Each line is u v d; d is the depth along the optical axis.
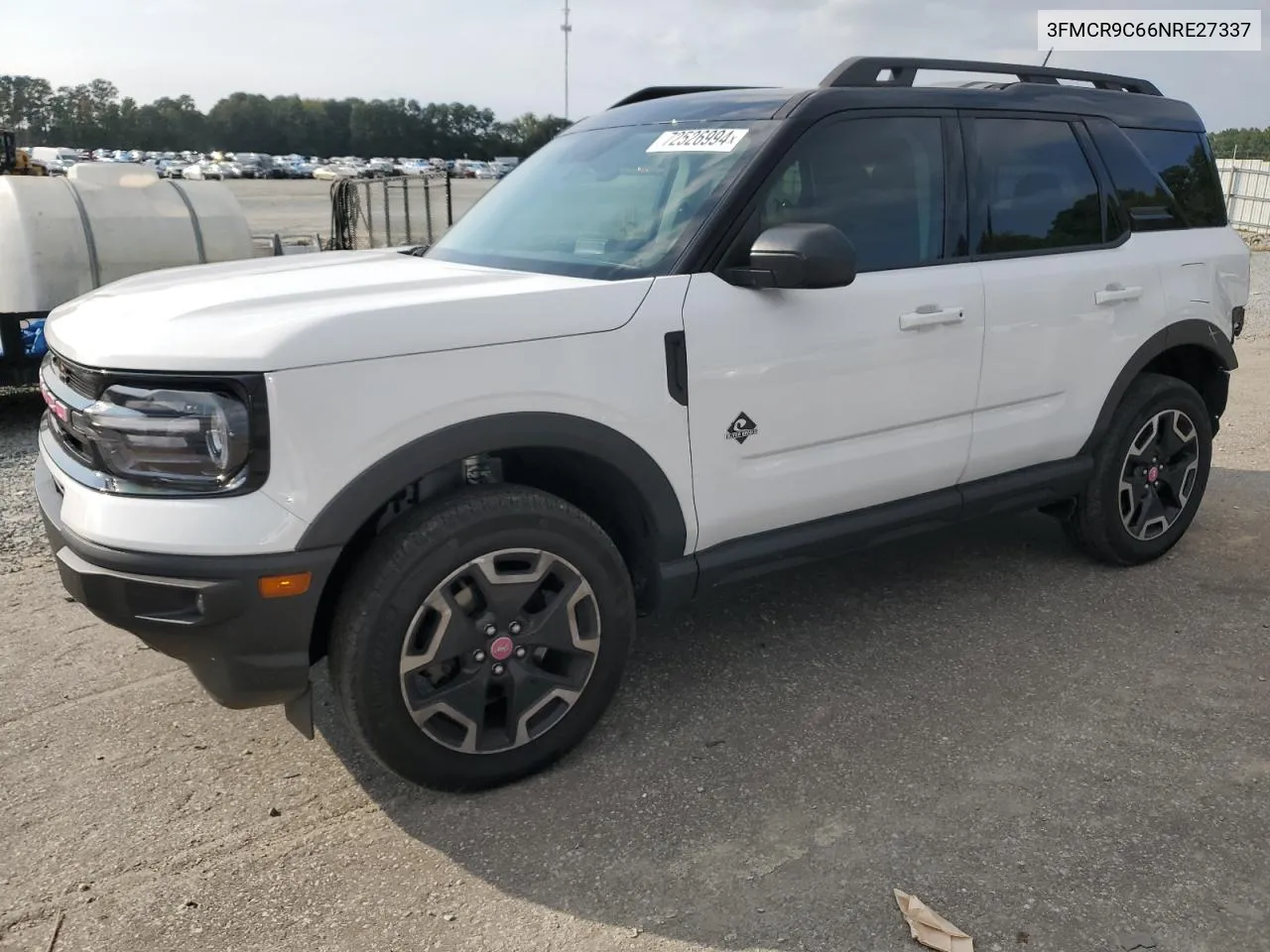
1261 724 3.19
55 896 2.45
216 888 2.49
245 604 2.41
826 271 2.84
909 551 4.71
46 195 7.79
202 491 2.39
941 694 3.39
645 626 3.94
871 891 2.45
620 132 3.79
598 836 2.67
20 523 5.15
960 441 3.68
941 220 3.58
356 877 2.53
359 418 2.46
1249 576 4.39
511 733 2.84
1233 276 4.61
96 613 2.48
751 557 3.23
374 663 2.58
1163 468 4.42
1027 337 3.77
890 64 3.59
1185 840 2.62
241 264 3.64
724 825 2.71
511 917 2.38
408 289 2.81
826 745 3.09
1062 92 4.09
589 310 2.79
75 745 3.12
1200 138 4.62
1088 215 4.06
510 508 2.69
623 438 2.87
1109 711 3.27
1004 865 2.53
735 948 2.28
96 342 2.51
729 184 3.13
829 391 3.26
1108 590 4.25
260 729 3.21
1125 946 2.26
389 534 2.62
